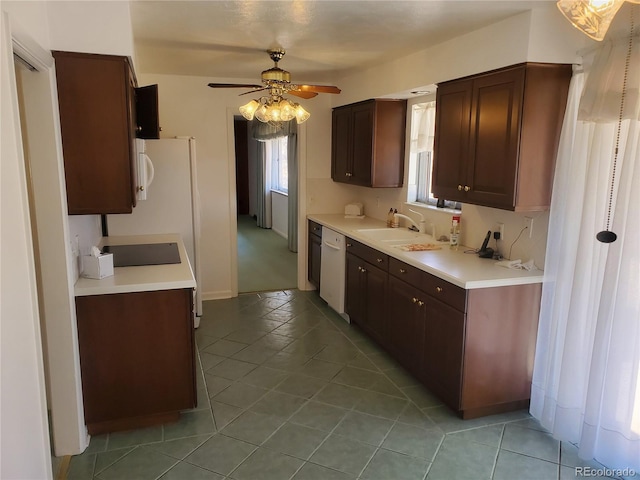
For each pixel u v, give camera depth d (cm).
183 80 477
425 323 308
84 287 251
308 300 516
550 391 270
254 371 346
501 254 322
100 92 241
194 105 484
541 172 270
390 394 314
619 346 227
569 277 257
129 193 252
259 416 287
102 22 237
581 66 247
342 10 259
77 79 237
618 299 224
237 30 301
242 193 1211
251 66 425
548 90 261
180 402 276
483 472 237
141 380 268
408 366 335
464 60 306
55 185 227
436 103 341
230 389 319
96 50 237
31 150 222
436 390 302
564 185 255
